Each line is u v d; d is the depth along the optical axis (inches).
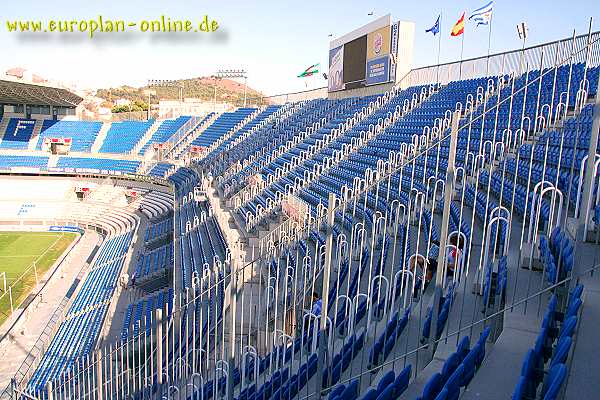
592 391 160.7
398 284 373.1
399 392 212.4
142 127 2025.1
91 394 461.7
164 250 1017.5
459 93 919.7
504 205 447.2
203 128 1860.2
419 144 755.4
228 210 968.9
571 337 165.3
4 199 1704.0
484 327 254.5
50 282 1024.2
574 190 360.2
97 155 1914.4
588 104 579.2
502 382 191.3
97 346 638.5
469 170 606.2
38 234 1497.3
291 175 971.3
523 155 560.7
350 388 232.8
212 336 442.6
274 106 1726.1
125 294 847.7
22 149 1918.1
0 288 983.6
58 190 1777.8
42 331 792.9
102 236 1466.5
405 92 1099.3
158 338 311.3
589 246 263.7
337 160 921.5
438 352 241.6
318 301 356.5
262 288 509.4
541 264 285.7
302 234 544.4
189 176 1492.4
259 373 359.6
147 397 394.6
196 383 367.6
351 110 1230.9
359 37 1248.2
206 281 556.4
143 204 1565.0
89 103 3398.1
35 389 509.7
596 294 214.2
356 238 512.1
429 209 514.9
